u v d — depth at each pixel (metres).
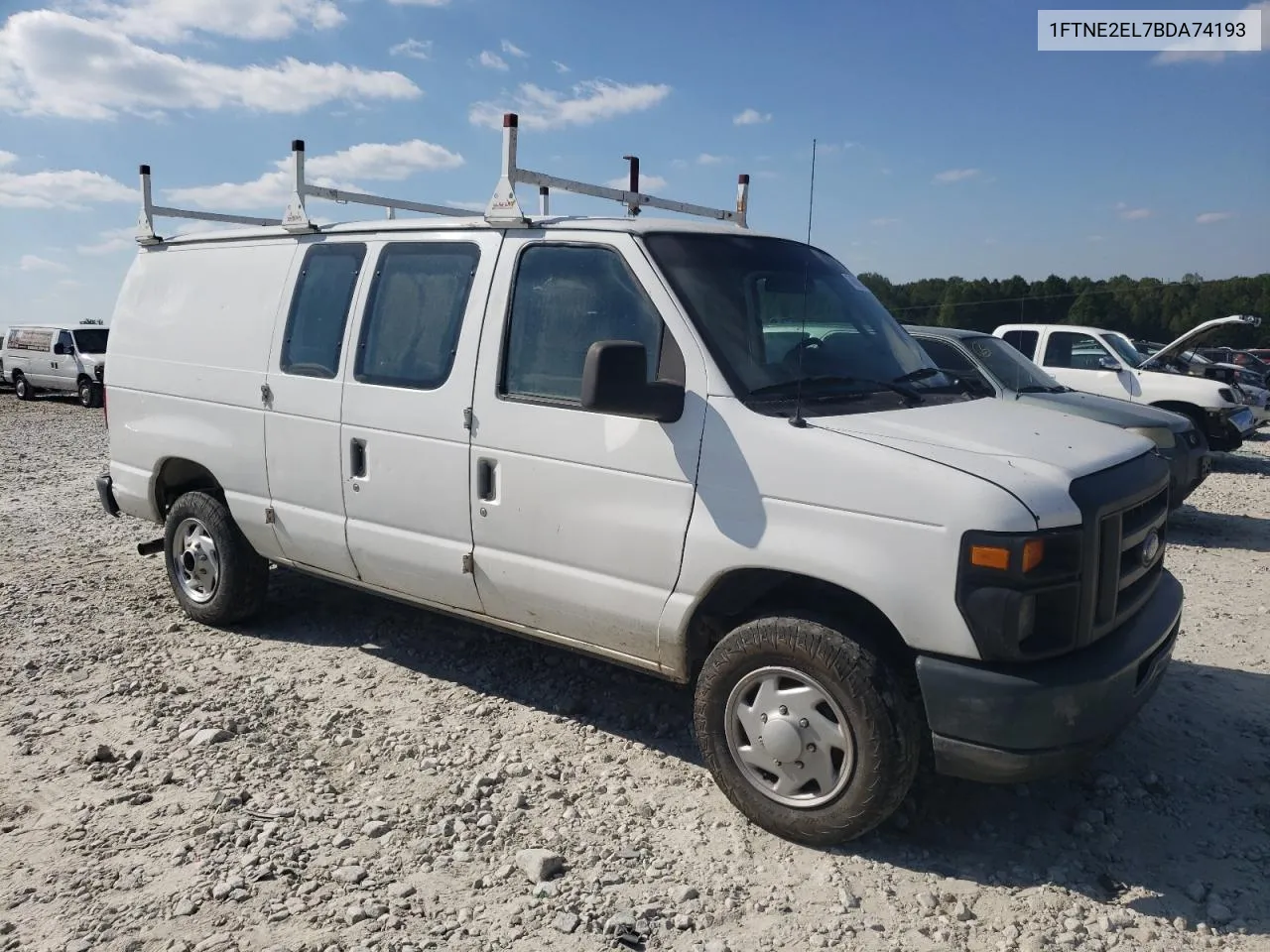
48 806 3.85
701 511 3.70
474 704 4.84
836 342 4.25
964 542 3.16
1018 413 4.16
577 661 5.41
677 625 3.81
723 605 3.86
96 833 3.64
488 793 3.97
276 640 5.77
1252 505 11.03
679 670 3.93
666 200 5.48
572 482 4.05
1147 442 4.09
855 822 3.45
